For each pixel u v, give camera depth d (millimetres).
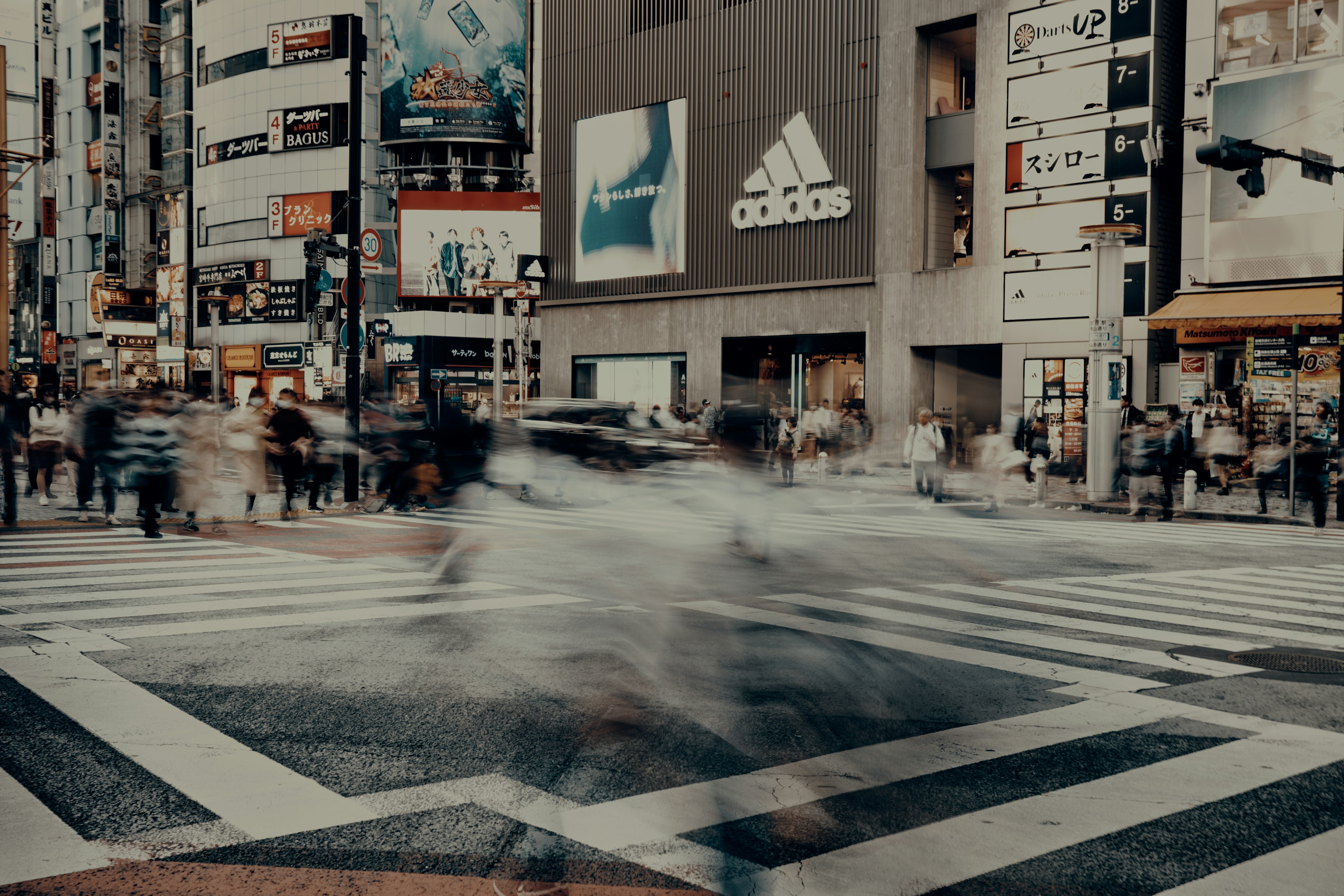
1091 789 4629
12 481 15250
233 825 4129
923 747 5086
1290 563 12648
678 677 4387
